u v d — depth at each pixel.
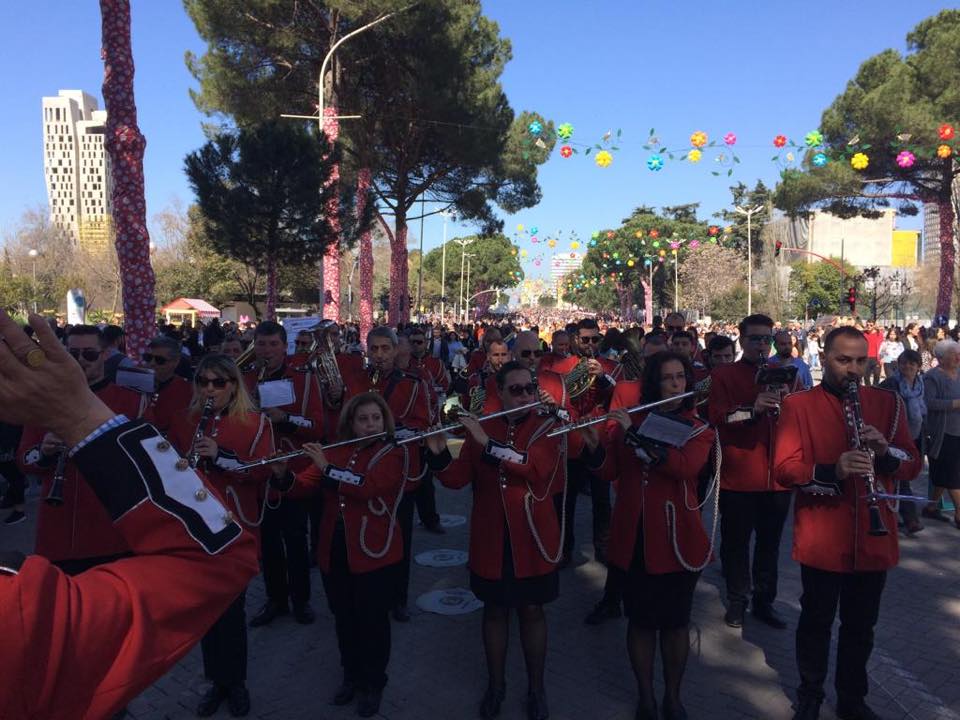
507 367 4.04
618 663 4.63
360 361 6.37
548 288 110.50
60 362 1.07
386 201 26.98
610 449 4.17
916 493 8.98
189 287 42.03
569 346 7.55
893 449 3.68
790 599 5.70
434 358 9.70
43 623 0.98
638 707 3.86
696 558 3.79
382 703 4.13
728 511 5.21
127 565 1.10
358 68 22.02
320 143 15.48
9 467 7.42
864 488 3.66
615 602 5.29
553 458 3.94
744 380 5.29
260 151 14.20
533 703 3.95
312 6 19.62
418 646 4.87
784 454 3.78
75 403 1.10
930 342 13.37
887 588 5.86
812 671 3.78
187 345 15.82
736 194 65.75
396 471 4.01
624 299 67.50
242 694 4.02
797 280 58.16
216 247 15.48
